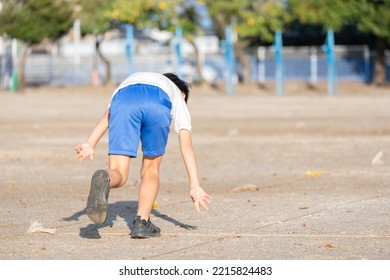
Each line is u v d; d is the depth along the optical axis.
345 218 14.48
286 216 14.74
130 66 86.94
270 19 85.94
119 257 11.51
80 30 106.19
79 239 12.80
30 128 37.69
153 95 12.35
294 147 28.25
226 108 56.03
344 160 24.02
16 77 88.69
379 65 91.94
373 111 50.28
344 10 82.19
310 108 54.81
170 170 22.05
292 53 101.44
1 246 12.32
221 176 20.73
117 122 12.25
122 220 14.48
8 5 82.12
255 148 28.02
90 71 103.94
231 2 85.69
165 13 87.12
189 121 12.55
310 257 11.42
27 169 22.38
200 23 90.00
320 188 18.41
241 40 97.31
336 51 99.88
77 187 18.88
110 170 11.98
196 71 98.94
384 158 24.36
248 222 14.18
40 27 83.12
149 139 12.51
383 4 82.50
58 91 87.50
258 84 94.25
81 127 38.09
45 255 11.71
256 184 19.19
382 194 17.34
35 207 15.98
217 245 12.27
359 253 11.67
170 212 15.30
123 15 86.31
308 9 83.62
